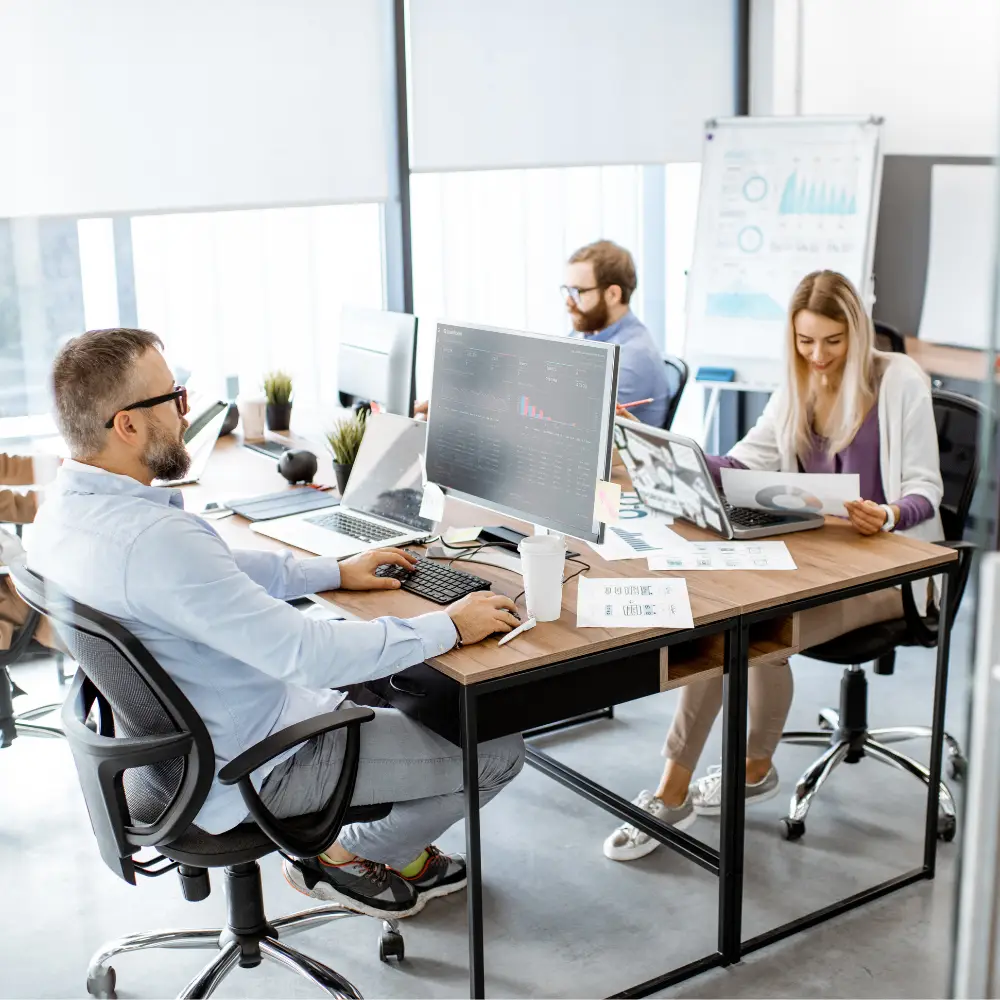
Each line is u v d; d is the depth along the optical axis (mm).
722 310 4582
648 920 2352
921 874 2469
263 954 2059
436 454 2480
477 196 4738
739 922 2209
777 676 2676
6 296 3438
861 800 2809
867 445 2734
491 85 4340
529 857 2598
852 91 4477
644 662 2021
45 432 2166
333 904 2262
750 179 4477
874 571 2219
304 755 1937
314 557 2303
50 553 1819
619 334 3596
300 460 2963
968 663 808
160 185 3752
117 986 2189
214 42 3764
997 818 814
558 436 2182
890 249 4406
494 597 2014
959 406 2742
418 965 2217
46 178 3564
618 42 4609
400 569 2279
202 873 1986
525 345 2238
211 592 1755
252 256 4266
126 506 1785
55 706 2311
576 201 4969
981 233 4035
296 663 1771
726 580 2193
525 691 1907
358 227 4438
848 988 2129
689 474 2387
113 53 3607
